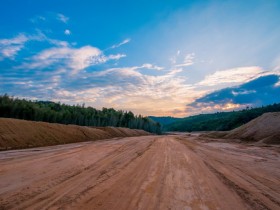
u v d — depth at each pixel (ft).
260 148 75.97
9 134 68.59
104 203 17.54
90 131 130.82
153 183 24.13
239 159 46.80
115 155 48.11
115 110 382.22
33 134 78.69
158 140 108.37
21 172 28.89
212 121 522.06
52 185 22.61
